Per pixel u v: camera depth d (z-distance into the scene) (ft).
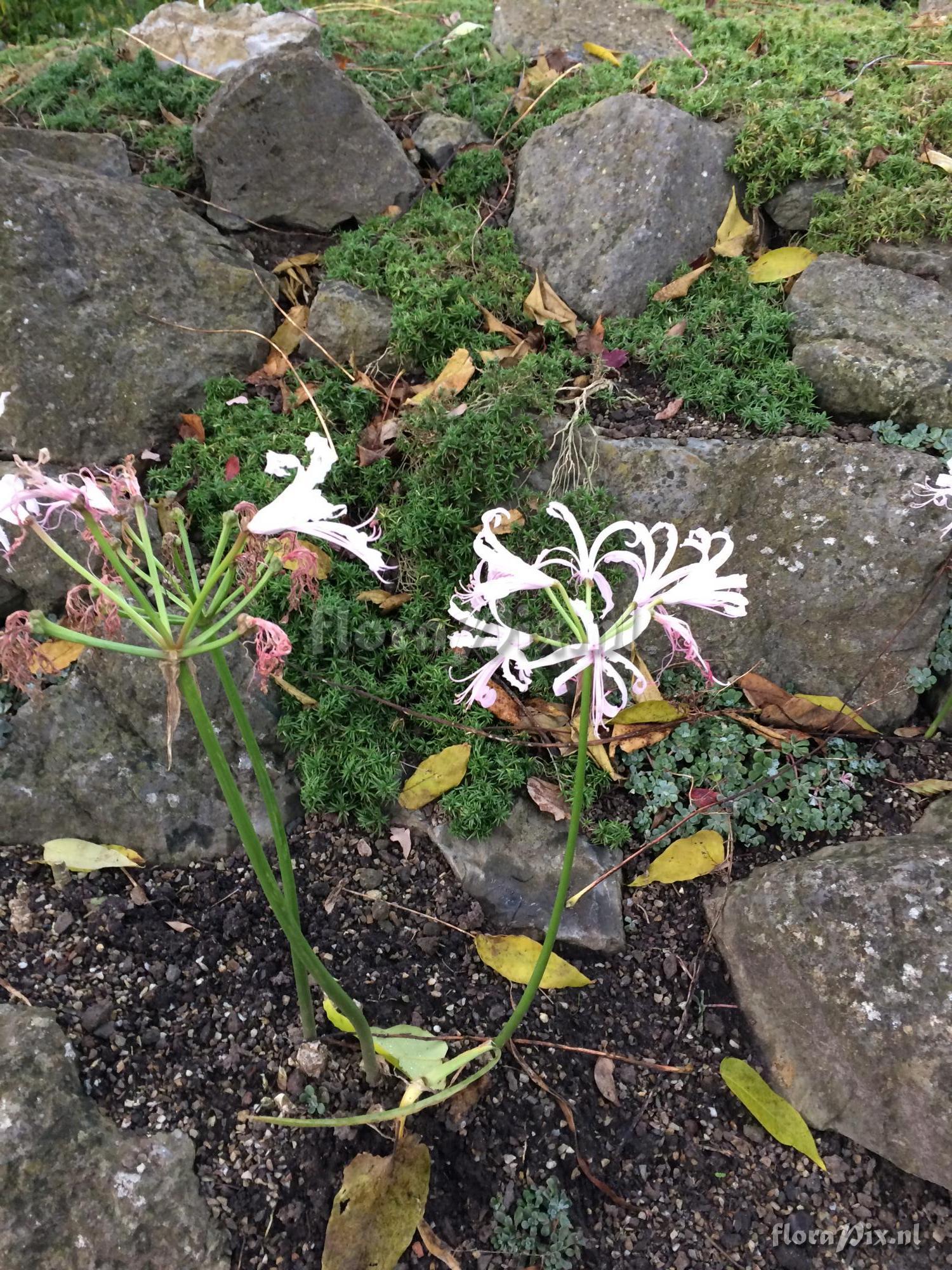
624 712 2.61
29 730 2.45
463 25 4.26
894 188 3.06
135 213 3.04
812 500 2.68
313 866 2.48
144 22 3.86
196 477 2.82
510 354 2.95
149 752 2.49
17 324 2.75
